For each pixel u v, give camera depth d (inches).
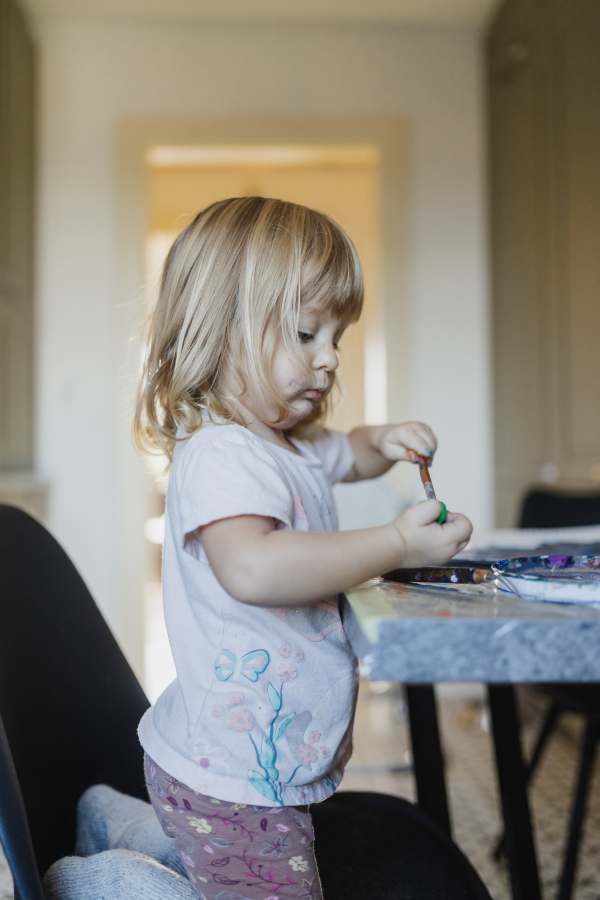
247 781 21.9
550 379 80.7
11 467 91.6
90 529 102.0
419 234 106.3
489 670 14.8
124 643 101.4
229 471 22.5
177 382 26.7
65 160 103.4
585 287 71.0
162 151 105.5
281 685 23.1
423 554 20.1
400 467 105.7
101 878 21.6
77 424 102.3
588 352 70.7
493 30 101.0
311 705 23.5
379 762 73.5
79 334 102.8
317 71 105.1
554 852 55.4
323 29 105.3
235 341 26.6
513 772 32.7
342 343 60.6
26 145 98.1
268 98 104.6
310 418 32.3
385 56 105.9
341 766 25.6
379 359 108.3
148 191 105.6
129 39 103.9
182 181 115.0
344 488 84.6
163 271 30.4
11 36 91.8
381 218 105.9
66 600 27.1
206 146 104.2
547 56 79.7
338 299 27.4
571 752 76.0
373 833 28.3
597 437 68.7
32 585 25.3
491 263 103.0
